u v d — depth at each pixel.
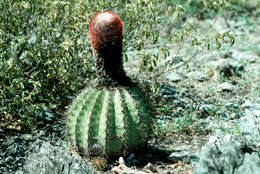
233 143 4.26
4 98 5.11
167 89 6.85
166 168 4.68
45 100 5.98
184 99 6.60
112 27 4.29
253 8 11.44
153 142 5.27
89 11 5.59
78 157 4.61
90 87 4.54
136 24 5.89
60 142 5.01
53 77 5.52
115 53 4.39
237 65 7.82
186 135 5.50
